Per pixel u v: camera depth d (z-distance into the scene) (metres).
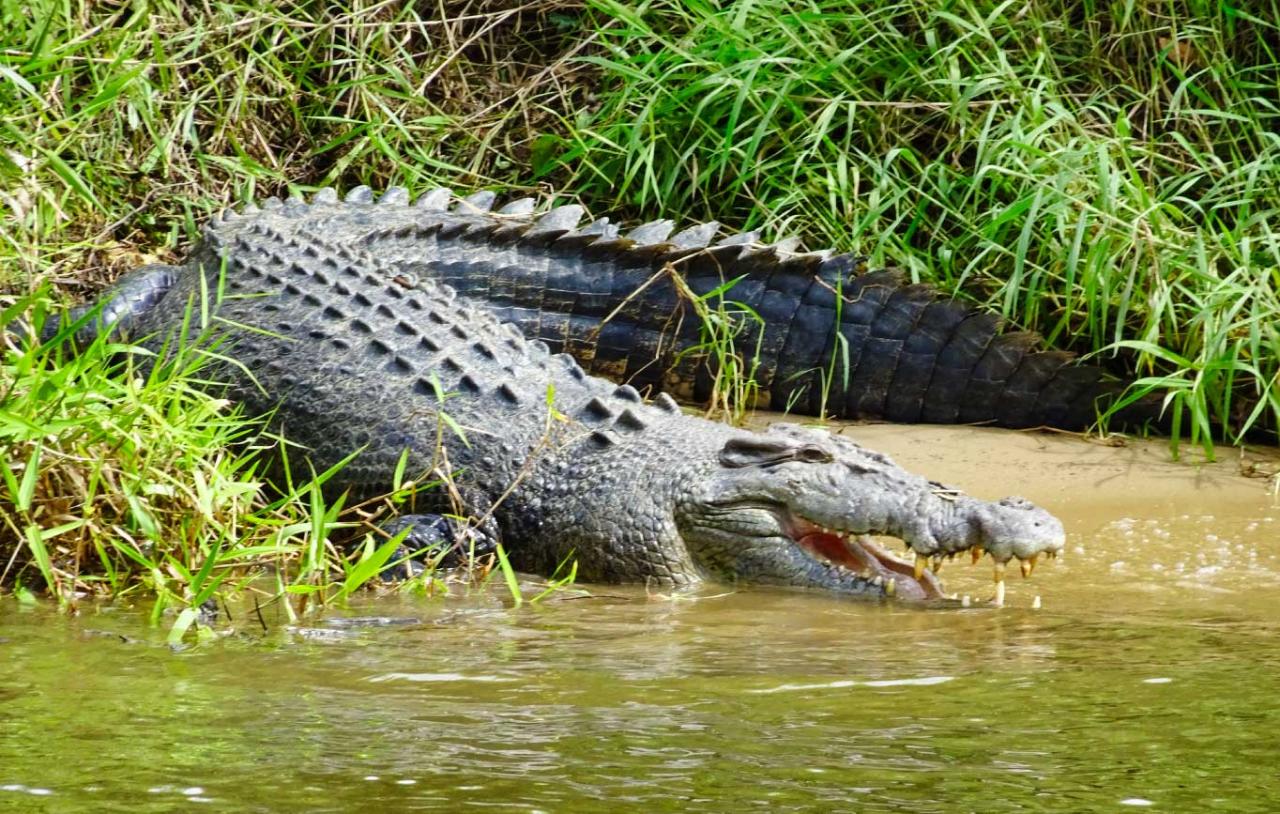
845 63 19.00
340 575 12.19
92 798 6.61
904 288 16.91
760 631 10.26
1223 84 18.39
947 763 7.14
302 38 20.44
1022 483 14.71
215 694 8.34
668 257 17.27
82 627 10.17
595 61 19.06
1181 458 15.38
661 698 8.30
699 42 19.41
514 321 17.36
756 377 17.09
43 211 16.36
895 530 11.55
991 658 9.30
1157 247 16.23
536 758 7.18
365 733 7.57
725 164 18.78
